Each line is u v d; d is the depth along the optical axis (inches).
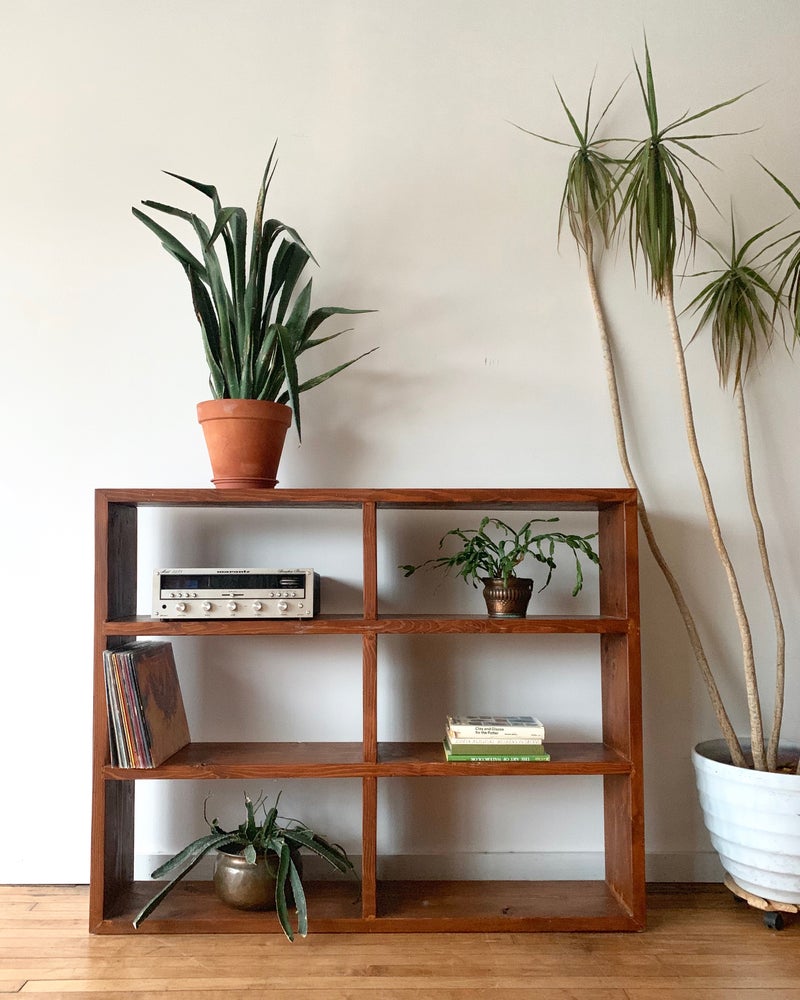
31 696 71.4
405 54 76.8
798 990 52.4
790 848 58.6
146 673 61.4
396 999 51.0
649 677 73.2
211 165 75.5
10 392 73.2
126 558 66.1
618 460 74.4
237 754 64.3
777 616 65.8
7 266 74.1
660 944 58.8
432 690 72.6
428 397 74.5
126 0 76.4
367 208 75.6
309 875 70.5
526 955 57.0
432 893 66.5
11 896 67.9
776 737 64.7
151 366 73.8
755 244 76.0
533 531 73.5
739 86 76.9
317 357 74.4
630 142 76.1
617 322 75.4
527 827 71.9
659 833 72.3
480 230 75.9
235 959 56.2
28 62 75.6
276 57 76.4
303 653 72.7
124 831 65.7
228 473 63.5
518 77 76.8
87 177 75.0
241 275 65.5
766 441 74.8
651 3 77.4
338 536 73.1
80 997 51.1
